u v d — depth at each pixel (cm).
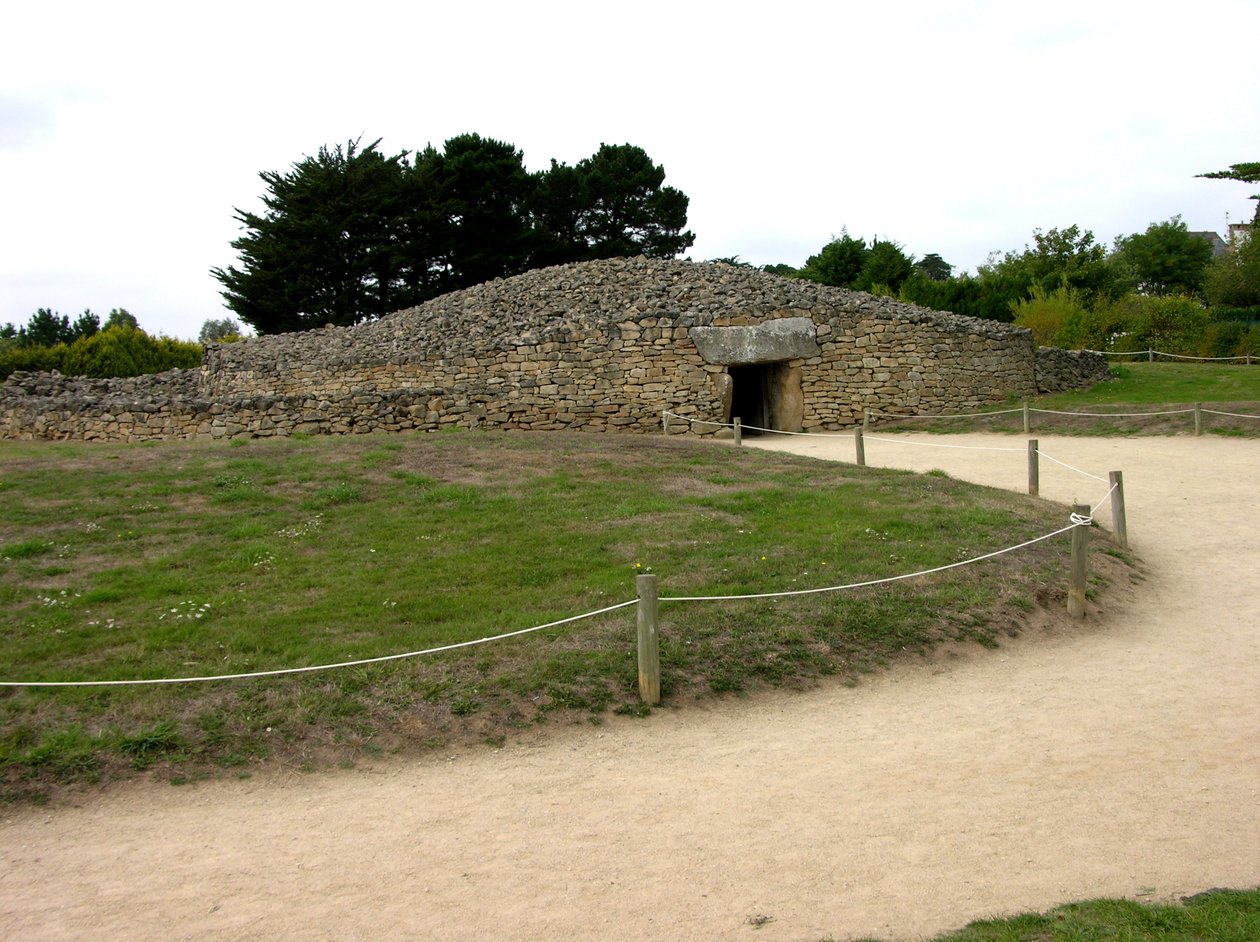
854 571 1021
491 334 2425
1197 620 1005
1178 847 549
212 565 1030
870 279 4862
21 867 528
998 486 1566
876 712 760
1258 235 4662
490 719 709
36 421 2092
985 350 2580
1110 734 716
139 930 469
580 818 584
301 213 4347
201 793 612
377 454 1566
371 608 902
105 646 802
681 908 488
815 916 481
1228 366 3025
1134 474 1658
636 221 5109
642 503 1321
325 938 462
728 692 779
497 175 4569
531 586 980
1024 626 950
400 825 575
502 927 471
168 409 2009
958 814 590
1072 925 458
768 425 2505
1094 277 4569
